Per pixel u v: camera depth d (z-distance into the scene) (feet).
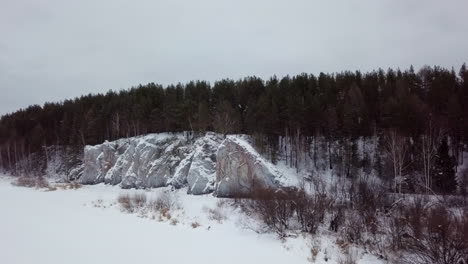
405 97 131.95
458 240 40.86
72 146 199.72
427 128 121.90
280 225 61.36
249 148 107.04
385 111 130.62
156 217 77.30
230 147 108.47
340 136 133.59
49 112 250.37
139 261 44.88
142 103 178.29
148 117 173.37
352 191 75.10
